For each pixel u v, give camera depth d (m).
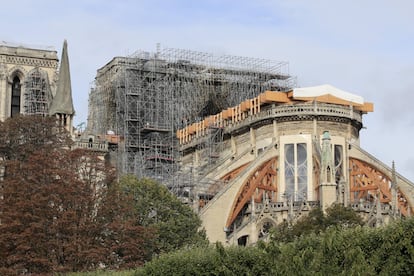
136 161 185.25
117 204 120.81
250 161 179.88
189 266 85.06
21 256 110.44
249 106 183.75
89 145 160.75
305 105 174.38
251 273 81.19
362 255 72.75
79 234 114.94
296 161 173.62
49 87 176.12
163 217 132.62
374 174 173.50
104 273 101.38
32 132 138.38
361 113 184.38
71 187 117.25
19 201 114.19
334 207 141.00
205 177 177.62
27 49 176.50
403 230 75.69
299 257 74.75
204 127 192.38
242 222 168.25
